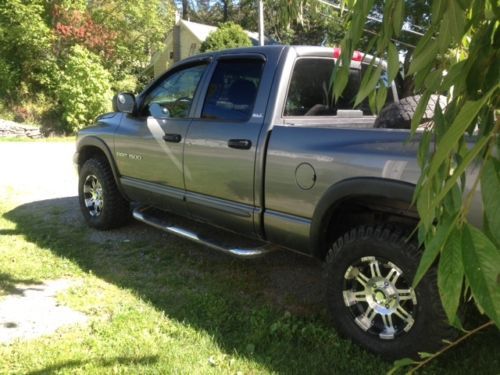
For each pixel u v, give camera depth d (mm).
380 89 1269
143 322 3508
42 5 19172
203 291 4066
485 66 1026
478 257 758
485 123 993
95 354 3105
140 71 23578
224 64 4102
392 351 2908
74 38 19203
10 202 7125
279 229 3504
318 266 4594
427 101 1135
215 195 3979
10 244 5242
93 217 5719
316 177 3164
